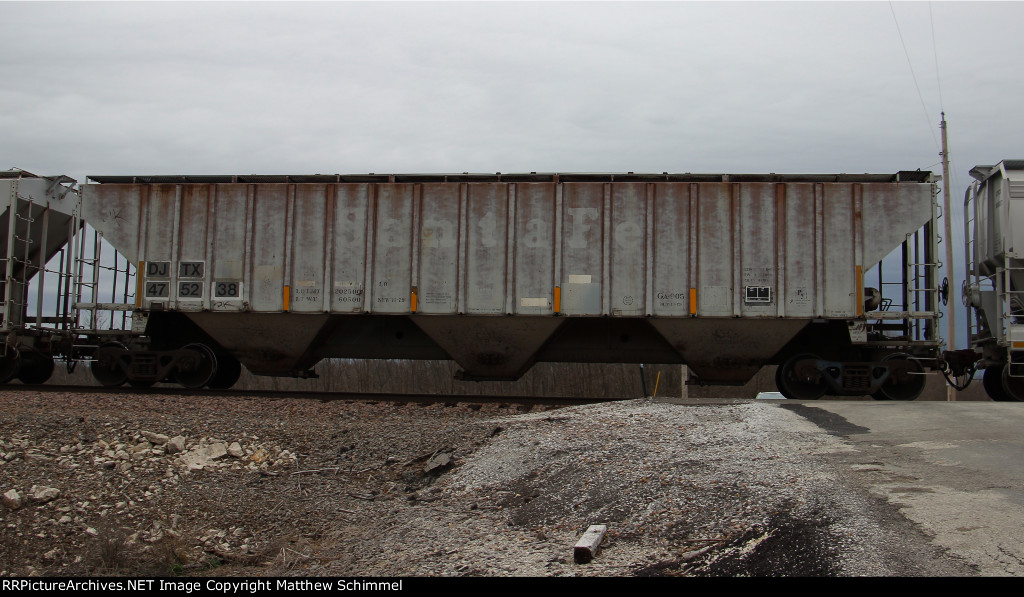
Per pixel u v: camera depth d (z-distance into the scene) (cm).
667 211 1331
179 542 699
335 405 1227
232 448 911
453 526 685
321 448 941
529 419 1018
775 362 1404
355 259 1380
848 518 534
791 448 775
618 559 548
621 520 627
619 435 867
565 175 1362
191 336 1517
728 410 1023
